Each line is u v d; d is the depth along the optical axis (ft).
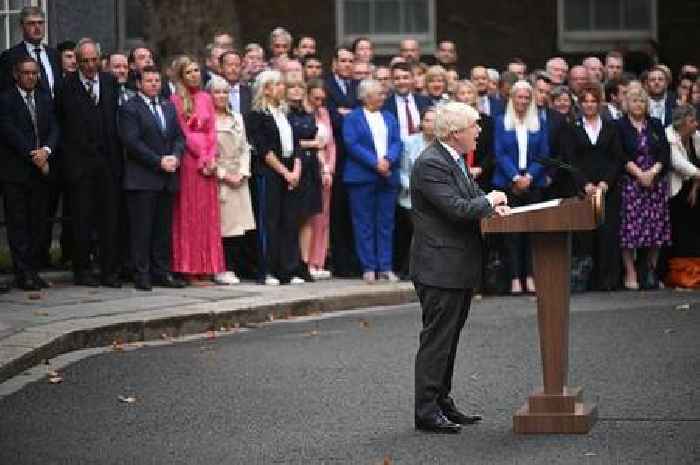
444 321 39.65
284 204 68.03
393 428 39.83
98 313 55.62
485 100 74.28
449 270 39.45
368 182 70.33
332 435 38.99
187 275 66.28
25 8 64.49
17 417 40.93
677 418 40.40
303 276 69.41
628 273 72.28
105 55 71.26
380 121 70.59
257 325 58.85
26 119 61.62
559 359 39.52
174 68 66.08
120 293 62.03
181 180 65.62
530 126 70.59
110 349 51.88
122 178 63.77
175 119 64.64
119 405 42.52
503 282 70.18
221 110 67.05
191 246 65.82
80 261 63.98
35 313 55.21
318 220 70.79
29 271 62.28
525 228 38.81
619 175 71.36
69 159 63.00
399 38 101.91
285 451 37.22
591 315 61.05
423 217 39.86
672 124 72.95
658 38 102.83
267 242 67.77
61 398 43.37
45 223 62.49
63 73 65.41
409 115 71.92
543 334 39.58
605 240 71.20
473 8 102.42
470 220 39.19
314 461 36.19
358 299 65.05
